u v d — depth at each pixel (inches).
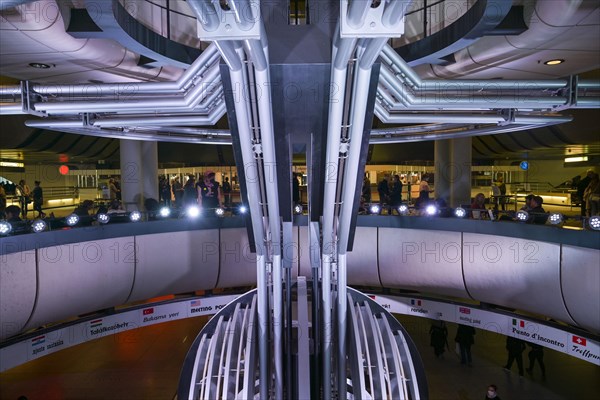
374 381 300.4
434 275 522.9
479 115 319.3
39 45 322.3
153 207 572.7
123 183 642.2
